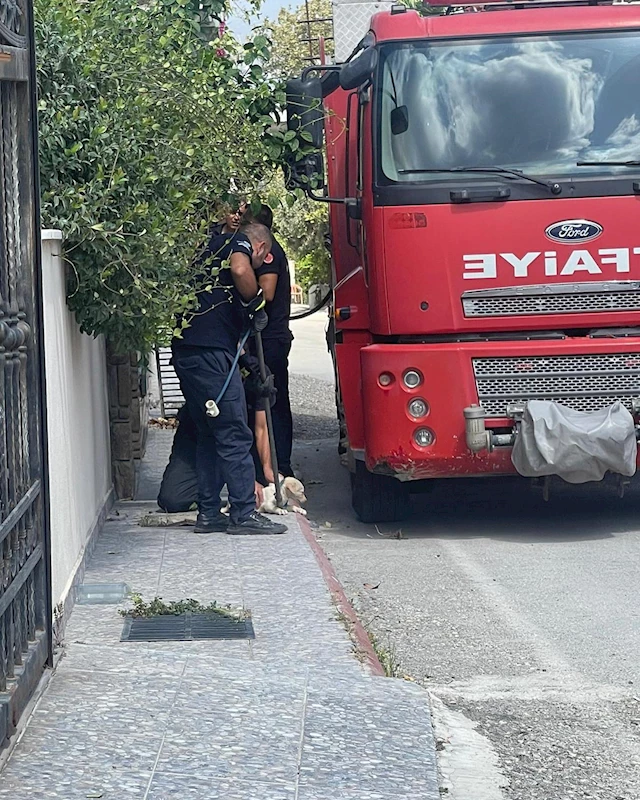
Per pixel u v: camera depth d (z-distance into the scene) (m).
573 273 9.37
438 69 9.55
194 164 8.68
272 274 10.43
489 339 9.47
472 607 7.42
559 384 9.37
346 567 8.62
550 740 5.11
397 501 10.31
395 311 9.42
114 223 7.63
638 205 9.40
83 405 7.91
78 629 6.38
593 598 7.59
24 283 5.14
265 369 9.38
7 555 4.61
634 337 9.47
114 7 8.37
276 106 9.89
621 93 9.58
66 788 4.19
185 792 4.20
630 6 9.84
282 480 9.95
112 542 8.54
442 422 9.38
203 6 10.16
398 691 5.38
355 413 10.03
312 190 9.89
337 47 12.20
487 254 9.35
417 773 4.48
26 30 5.16
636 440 9.38
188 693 5.21
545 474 9.17
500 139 9.44
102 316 7.62
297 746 4.68
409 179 9.41
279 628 6.39
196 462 9.25
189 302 8.52
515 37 9.61
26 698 4.89
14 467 4.78
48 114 7.39
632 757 4.92
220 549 8.27
